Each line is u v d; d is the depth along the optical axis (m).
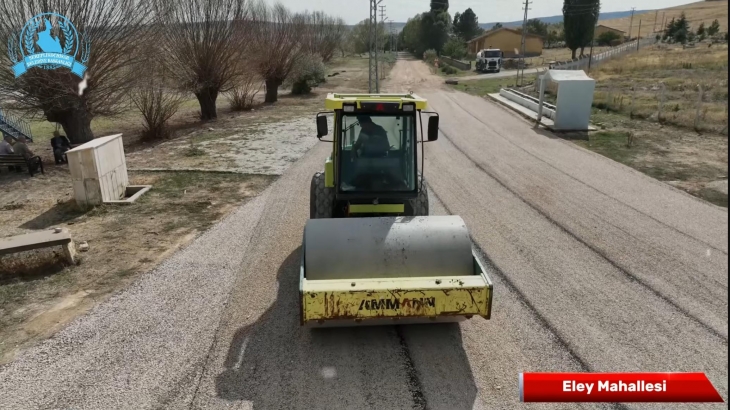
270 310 6.68
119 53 18.06
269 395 5.06
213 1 24.33
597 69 39.75
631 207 10.93
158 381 5.28
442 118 24.08
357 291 5.21
